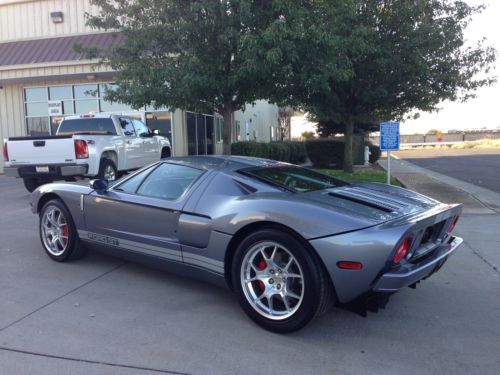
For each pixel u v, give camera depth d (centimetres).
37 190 545
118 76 1053
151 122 1767
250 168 427
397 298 427
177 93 954
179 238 402
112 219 462
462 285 464
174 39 977
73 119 1158
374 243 311
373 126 2348
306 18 920
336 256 316
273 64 905
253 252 356
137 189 458
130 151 1178
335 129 2375
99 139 1018
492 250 598
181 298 418
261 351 320
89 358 308
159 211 421
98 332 347
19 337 338
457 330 359
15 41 1908
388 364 304
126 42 1043
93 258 540
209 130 2075
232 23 916
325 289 328
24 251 573
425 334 351
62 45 1800
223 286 389
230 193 393
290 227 330
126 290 437
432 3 1279
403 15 1238
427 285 464
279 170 441
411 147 5106
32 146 965
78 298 416
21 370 292
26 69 1717
